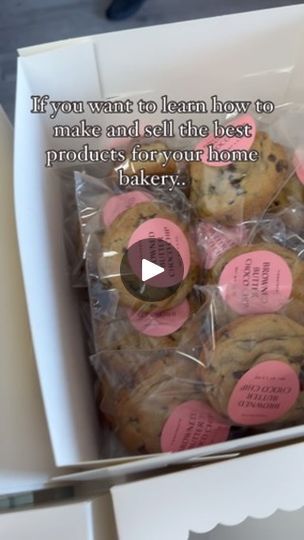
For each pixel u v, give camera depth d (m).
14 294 0.46
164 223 0.49
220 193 0.50
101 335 0.50
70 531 0.39
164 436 0.47
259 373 0.45
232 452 0.41
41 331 0.40
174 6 0.88
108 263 0.48
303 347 0.46
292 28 0.51
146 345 0.49
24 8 0.89
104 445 0.50
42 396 0.40
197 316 0.48
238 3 0.87
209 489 0.39
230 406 0.46
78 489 0.47
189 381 0.47
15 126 0.44
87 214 0.52
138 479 0.44
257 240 0.51
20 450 0.42
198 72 0.54
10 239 0.47
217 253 0.49
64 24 0.88
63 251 0.53
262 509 0.39
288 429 0.38
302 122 0.55
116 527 0.40
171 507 0.39
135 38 0.50
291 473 0.39
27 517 0.39
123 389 0.48
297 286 0.48
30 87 0.50
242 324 0.46
